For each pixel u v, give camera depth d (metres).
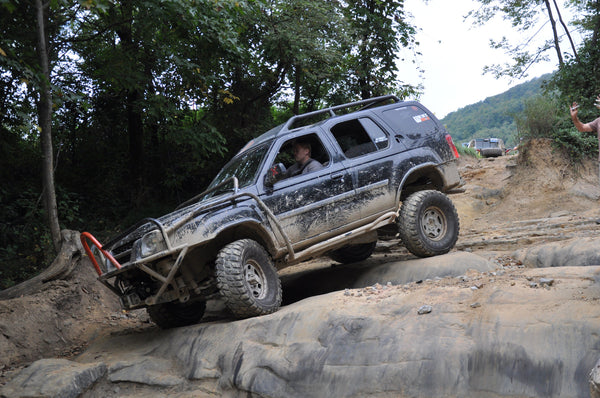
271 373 4.28
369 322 4.20
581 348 3.14
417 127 7.14
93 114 13.91
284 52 12.77
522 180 11.88
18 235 10.02
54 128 13.09
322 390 3.94
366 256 8.21
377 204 6.47
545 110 12.36
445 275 5.91
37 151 12.98
